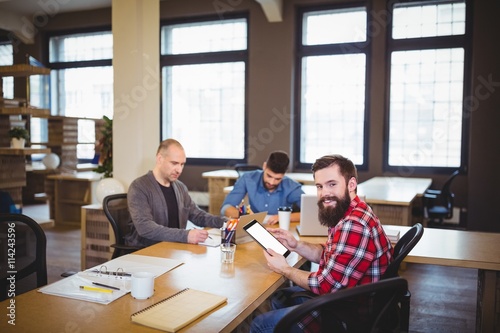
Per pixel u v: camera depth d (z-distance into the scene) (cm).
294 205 316
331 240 179
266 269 187
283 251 199
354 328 151
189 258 203
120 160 382
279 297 205
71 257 445
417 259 214
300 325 167
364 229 164
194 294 152
